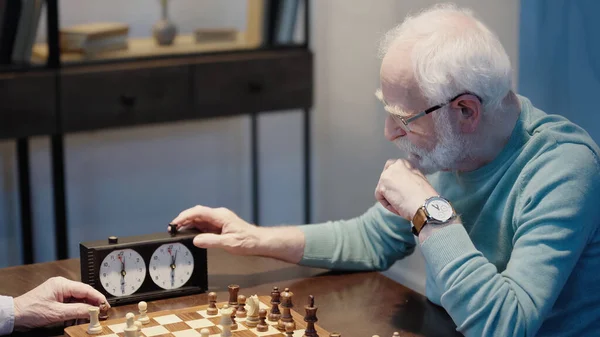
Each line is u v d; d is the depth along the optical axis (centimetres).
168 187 412
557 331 169
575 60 259
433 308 185
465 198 180
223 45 381
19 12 327
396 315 181
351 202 414
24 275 203
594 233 166
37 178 379
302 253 203
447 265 161
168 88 355
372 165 395
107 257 179
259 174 433
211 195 424
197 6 400
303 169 443
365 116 395
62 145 342
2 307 167
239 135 425
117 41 356
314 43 418
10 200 376
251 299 167
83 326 165
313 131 433
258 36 385
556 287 158
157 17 393
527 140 171
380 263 209
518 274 159
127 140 397
